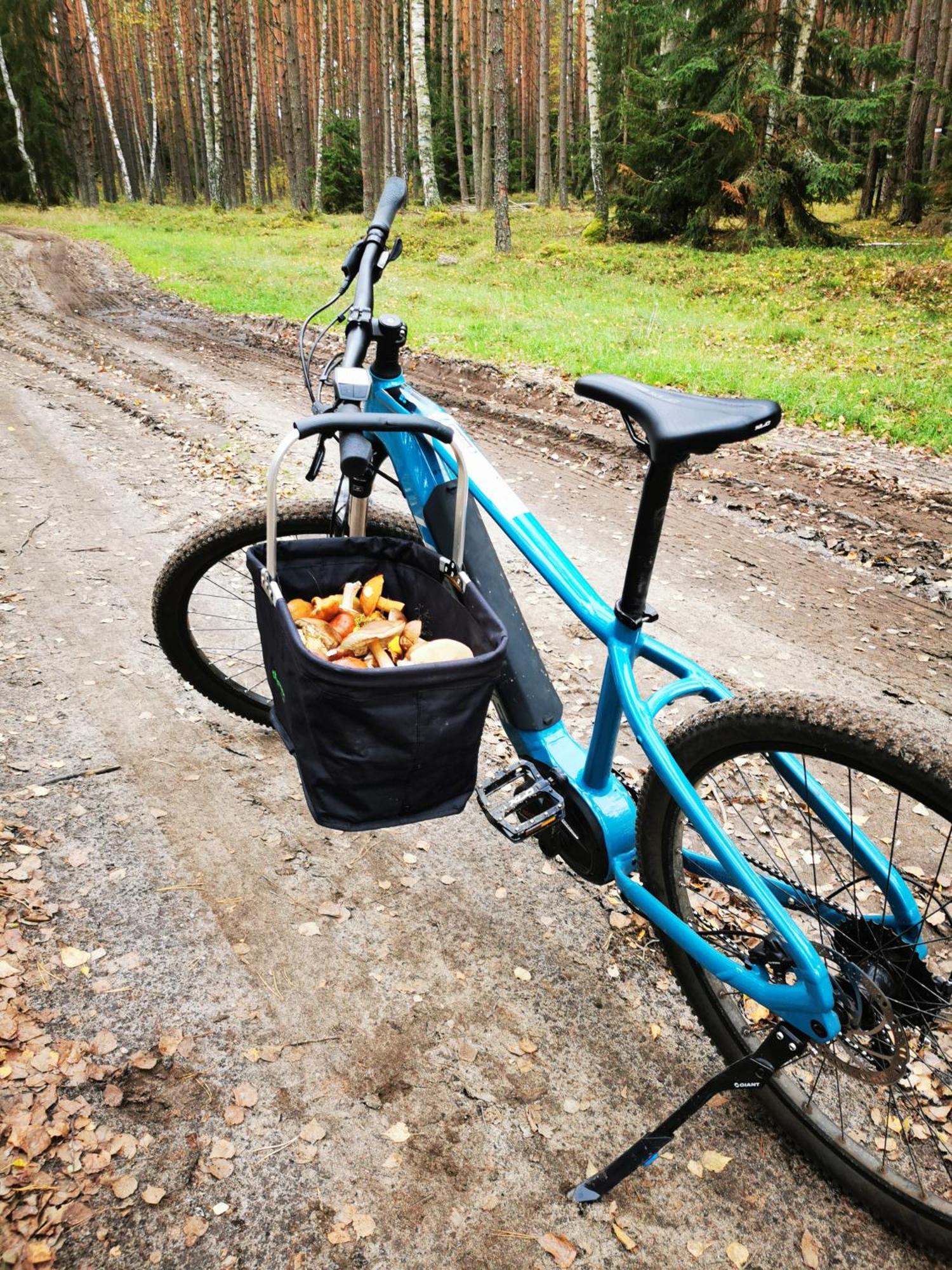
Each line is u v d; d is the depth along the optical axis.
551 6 38.53
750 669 4.07
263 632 2.08
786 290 16.22
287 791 3.03
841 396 8.80
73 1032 2.08
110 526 5.16
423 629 2.15
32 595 4.20
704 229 20.33
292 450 6.84
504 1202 1.84
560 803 2.06
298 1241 1.72
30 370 9.26
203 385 8.97
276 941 2.42
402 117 33.62
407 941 2.47
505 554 5.28
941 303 14.43
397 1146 1.92
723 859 1.71
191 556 2.81
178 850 2.70
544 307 14.76
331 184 36.84
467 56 45.81
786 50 19.17
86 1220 1.71
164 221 32.50
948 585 4.96
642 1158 1.81
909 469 6.93
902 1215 1.80
